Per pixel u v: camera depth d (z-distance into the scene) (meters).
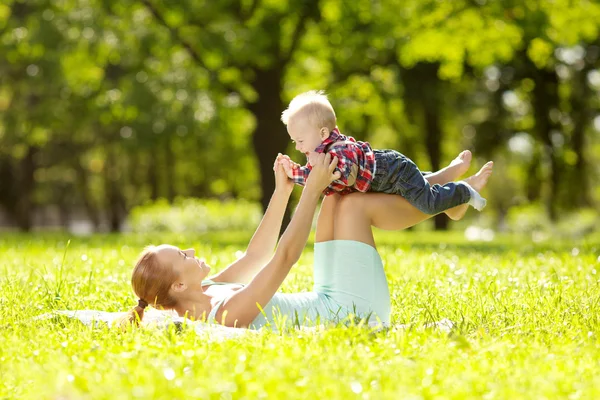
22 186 47.84
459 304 7.95
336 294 6.62
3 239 24.30
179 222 42.34
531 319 7.09
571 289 8.86
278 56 29.81
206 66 29.89
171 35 28.89
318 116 6.63
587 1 25.92
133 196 62.91
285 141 30.91
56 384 4.46
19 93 38.62
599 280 9.47
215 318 6.39
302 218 6.33
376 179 6.55
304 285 9.42
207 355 5.18
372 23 28.83
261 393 4.29
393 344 5.36
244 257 7.12
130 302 8.24
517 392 4.38
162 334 5.81
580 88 39.84
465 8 25.86
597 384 4.55
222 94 30.77
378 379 4.66
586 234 37.31
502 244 21.83
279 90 30.42
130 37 28.75
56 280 9.20
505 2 25.56
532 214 42.47
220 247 17.95
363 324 6.00
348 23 28.84
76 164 52.34
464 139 46.94
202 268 6.56
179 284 6.43
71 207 70.19
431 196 6.66
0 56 33.12
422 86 35.81
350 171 6.46
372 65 30.95
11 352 5.55
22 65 35.03
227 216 43.88
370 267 6.58
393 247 17.78
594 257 12.42
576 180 42.06
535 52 27.36
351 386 4.40
